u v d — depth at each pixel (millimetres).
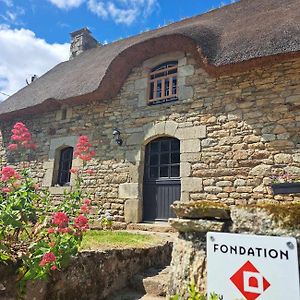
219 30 6016
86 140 3605
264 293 1351
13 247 2434
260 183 4684
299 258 1438
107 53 8742
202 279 1748
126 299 2902
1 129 8555
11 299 2115
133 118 6289
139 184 5879
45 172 7254
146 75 6383
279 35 4801
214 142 5238
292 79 4816
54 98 7098
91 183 6426
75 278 2621
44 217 2580
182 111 5707
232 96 5270
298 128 4582
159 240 4234
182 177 5379
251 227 1675
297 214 1530
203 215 1926
